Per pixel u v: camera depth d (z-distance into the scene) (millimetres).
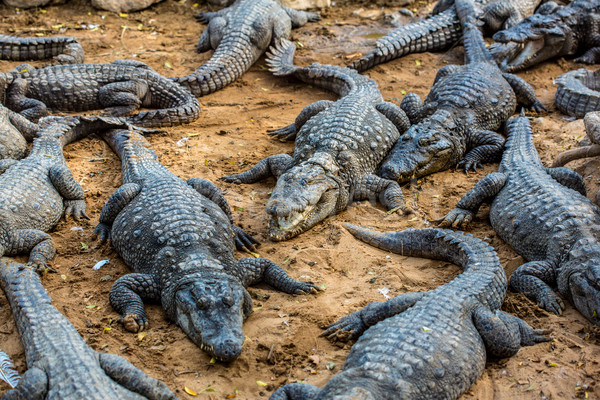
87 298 9656
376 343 7832
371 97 15500
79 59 17984
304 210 11461
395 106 14812
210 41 19328
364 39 20719
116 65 16516
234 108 16859
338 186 12305
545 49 18797
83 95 15906
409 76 18656
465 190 13195
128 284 9383
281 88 18141
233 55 18016
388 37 19484
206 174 13617
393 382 7156
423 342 7707
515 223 10938
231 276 9250
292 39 20531
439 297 8625
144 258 9914
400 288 9992
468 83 15297
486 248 10055
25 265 9758
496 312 8867
